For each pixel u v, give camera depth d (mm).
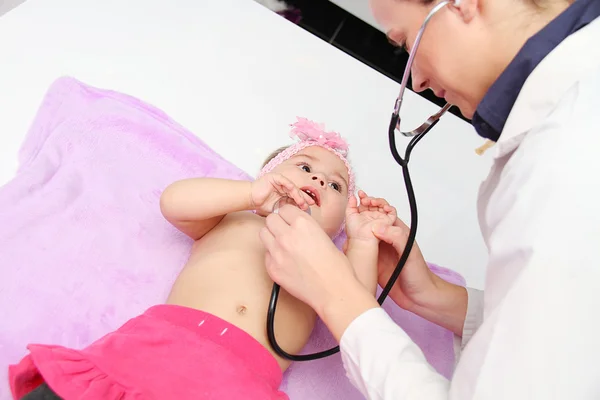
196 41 1773
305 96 1764
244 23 1855
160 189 1396
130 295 1247
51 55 1607
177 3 1828
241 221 1252
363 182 1641
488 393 590
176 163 1447
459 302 1155
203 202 1154
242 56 1788
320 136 1391
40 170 1345
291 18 2330
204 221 1223
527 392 566
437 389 692
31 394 872
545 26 680
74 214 1300
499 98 733
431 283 1149
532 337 570
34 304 1179
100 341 976
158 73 1676
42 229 1266
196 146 1497
